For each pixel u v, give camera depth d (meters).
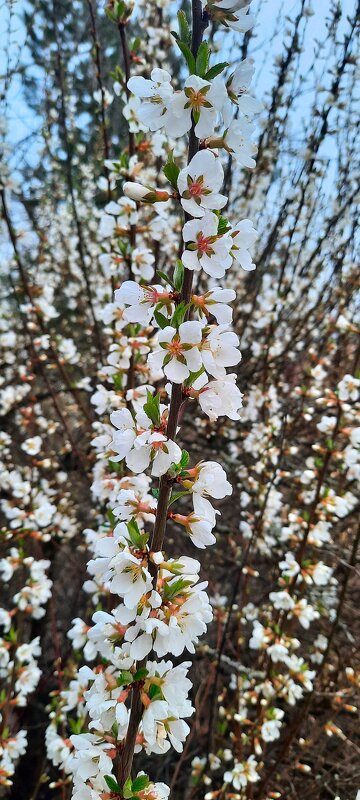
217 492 1.27
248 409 4.31
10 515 3.14
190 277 1.22
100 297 4.05
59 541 5.53
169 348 1.17
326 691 3.65
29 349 4.76
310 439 5.00
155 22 4.23
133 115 2.57
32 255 6.75
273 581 3.89
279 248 5.71
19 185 3.99
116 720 1.25
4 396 4.64
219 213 1.17
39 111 5.92
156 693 1.21
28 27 4.43
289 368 5.80
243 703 3.20
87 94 6.04
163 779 4.16
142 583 1.22
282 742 3.66
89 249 6.20
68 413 6.08
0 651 2.71
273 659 2.78
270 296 4.49
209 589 4.60
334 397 2.77
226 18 1.12
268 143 4.66
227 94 1.12
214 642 4.65
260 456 4.10
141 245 3.37
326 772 3.24
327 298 5.43
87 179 6.89
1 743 2.62
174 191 1.16
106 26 6.23
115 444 1.25
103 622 1.36
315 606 3.65
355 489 4.44
